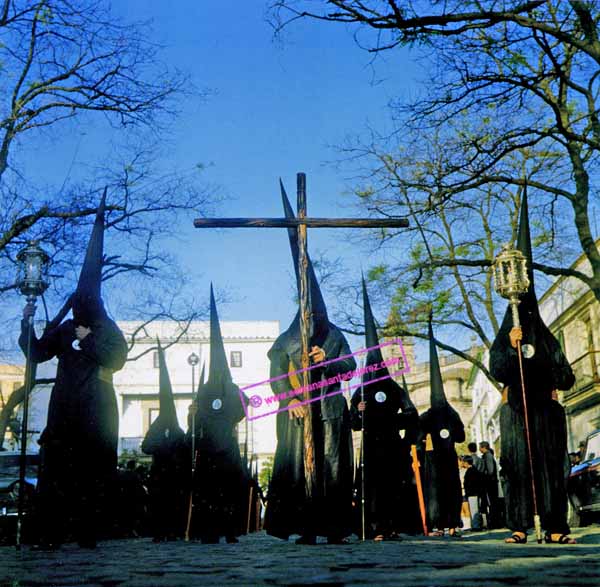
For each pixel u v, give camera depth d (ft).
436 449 49.37
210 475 33.78
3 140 63.16
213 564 16.97
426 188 57.31
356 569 14.25
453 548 21.25
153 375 206.28
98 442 27.22
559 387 25.80
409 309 75.66
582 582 11.05
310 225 28.48
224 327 213.25
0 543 51.11
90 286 27.81
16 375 164.86
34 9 61.72
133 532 60.44
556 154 66.64
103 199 29.22
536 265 60.29
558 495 25.02
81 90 64.44
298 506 27.63
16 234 65.26
